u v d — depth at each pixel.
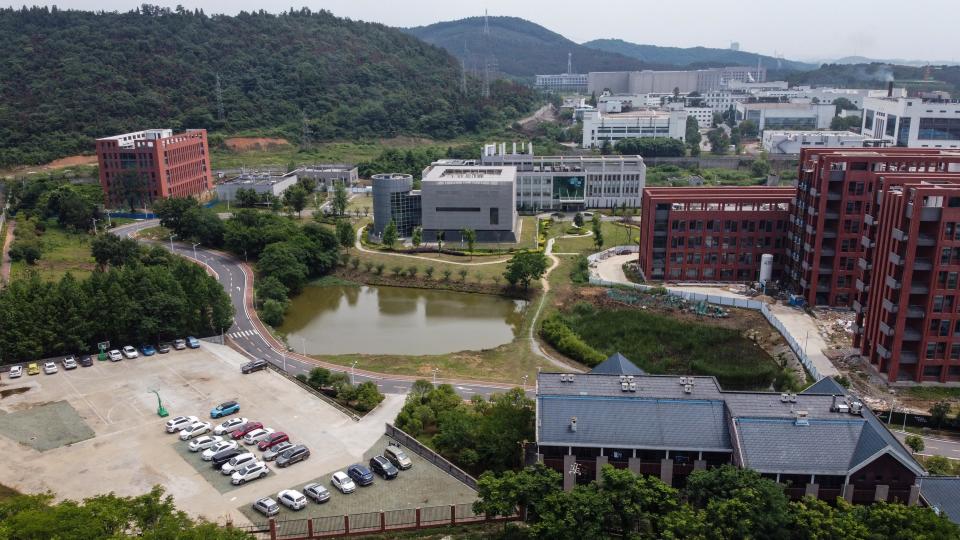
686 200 193.50
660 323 168.12
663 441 92.00
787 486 86.00
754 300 177.62
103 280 150.25
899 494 86.00
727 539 75.81
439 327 178.38
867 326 142.38
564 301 187.25
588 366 150.00
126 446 110.56
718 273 197.25
